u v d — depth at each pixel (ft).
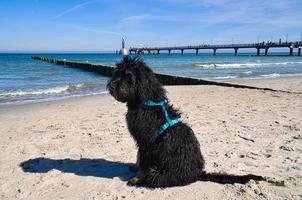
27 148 5.68
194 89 14.85
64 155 5.26
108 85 3.78
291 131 6.51
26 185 4.06
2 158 5.16
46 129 7.18
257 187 3.71
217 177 3.86
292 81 19.02
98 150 5.47
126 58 3.85
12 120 8.48
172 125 3.68
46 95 14.87
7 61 62.54
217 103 10.48
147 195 3.61
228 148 5.40
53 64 50.47
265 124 7.16
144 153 3.76
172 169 3.66
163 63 48.67
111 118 8.23
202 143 5.69
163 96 3.81
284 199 3.46
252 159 4.84
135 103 3.75
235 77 23.90
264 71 31.07
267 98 11.55
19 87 18.24
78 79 23.70
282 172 4.31
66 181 4.14
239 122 7.39
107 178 4.22
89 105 10.77
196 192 3.63
